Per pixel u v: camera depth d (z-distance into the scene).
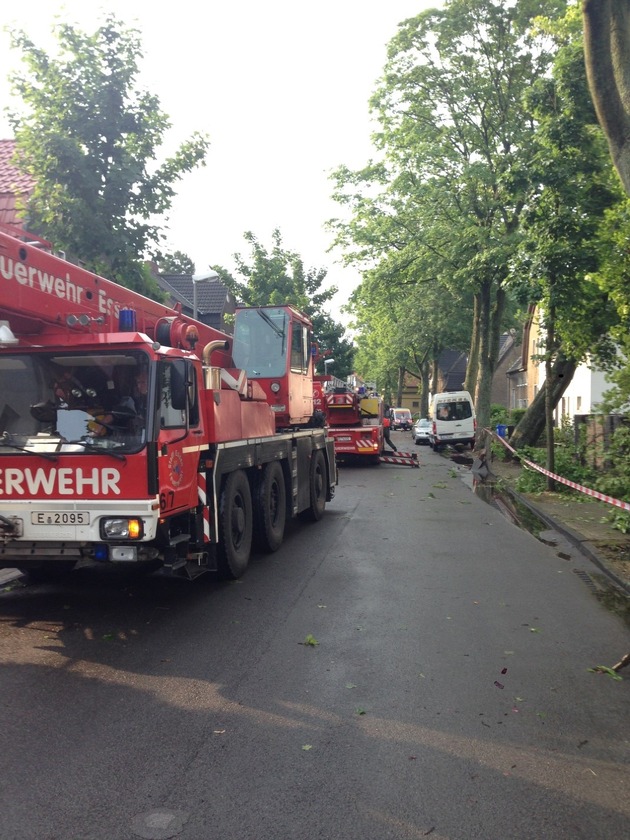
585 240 13.78
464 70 27.41
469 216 27.47
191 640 6.34
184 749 4.30
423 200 28.17
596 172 13.91
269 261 32.75
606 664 5.79
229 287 32.69
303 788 3.86
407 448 39.97
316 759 4.18
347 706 4.94
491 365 30.66
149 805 3.69
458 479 21.33
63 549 6.41
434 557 9.93
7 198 15.02
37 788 3.85
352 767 4.09
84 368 6.56
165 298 13.63
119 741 4.40
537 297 14.82
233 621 6.90
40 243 7.32
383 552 10.28
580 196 13.75
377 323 51.69
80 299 7.14
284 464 11.16
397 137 28.28
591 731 4.58
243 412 8.95
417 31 27.23
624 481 13.45
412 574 8.88
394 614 7.14
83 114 12.10
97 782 3.91
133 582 8.47
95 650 6.09
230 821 3.55
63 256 7.68
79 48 12.05
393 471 24.42
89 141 12.23
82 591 8.06
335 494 17.53
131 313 7.18
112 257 12.38
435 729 4.59
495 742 4.41
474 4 26.36
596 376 29.72
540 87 14.03
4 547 6.52
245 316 12.38
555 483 16.11
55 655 5.96
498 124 27.33
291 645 6.20
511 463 23.78
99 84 12.07
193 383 7.11
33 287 6.49
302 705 4.95
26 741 4.40
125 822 3.54
